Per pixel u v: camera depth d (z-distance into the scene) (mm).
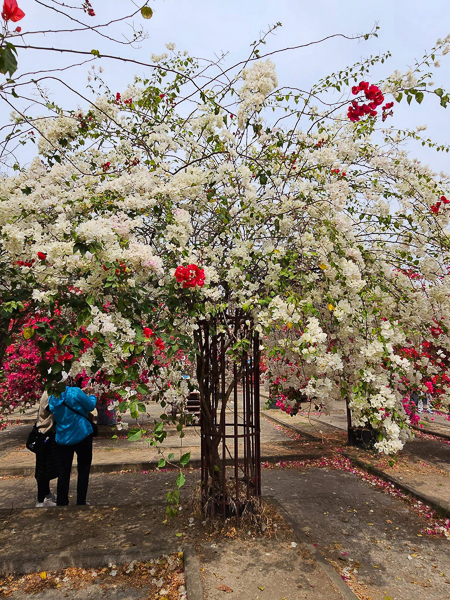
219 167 2828
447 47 2742
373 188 3428
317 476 4891
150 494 4246
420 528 3432
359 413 2502
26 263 2264
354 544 3127
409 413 4762
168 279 2541
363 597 2453
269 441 6664
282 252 2713
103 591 2447
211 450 3367
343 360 2746
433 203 3311
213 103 2889
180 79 3512
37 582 2539
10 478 4984
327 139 3143
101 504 3867
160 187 2650
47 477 3889
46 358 2170
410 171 3496
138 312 2420
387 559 2908
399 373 3078
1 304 2348
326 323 2816
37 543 2908
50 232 2369
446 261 3369
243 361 3262
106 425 7125
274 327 2717
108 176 2912
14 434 7387
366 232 3461
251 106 2709
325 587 2424
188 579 2467
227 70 2811
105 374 2441
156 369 2885
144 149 3367
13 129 2703
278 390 3736
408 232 3426
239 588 2408
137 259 2096
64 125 2879
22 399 6473
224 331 3055
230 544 2916
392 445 2277
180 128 3473
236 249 2785
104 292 2264
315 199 2869
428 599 2449
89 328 2000
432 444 6391
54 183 2680
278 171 3195
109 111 3154
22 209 2350
